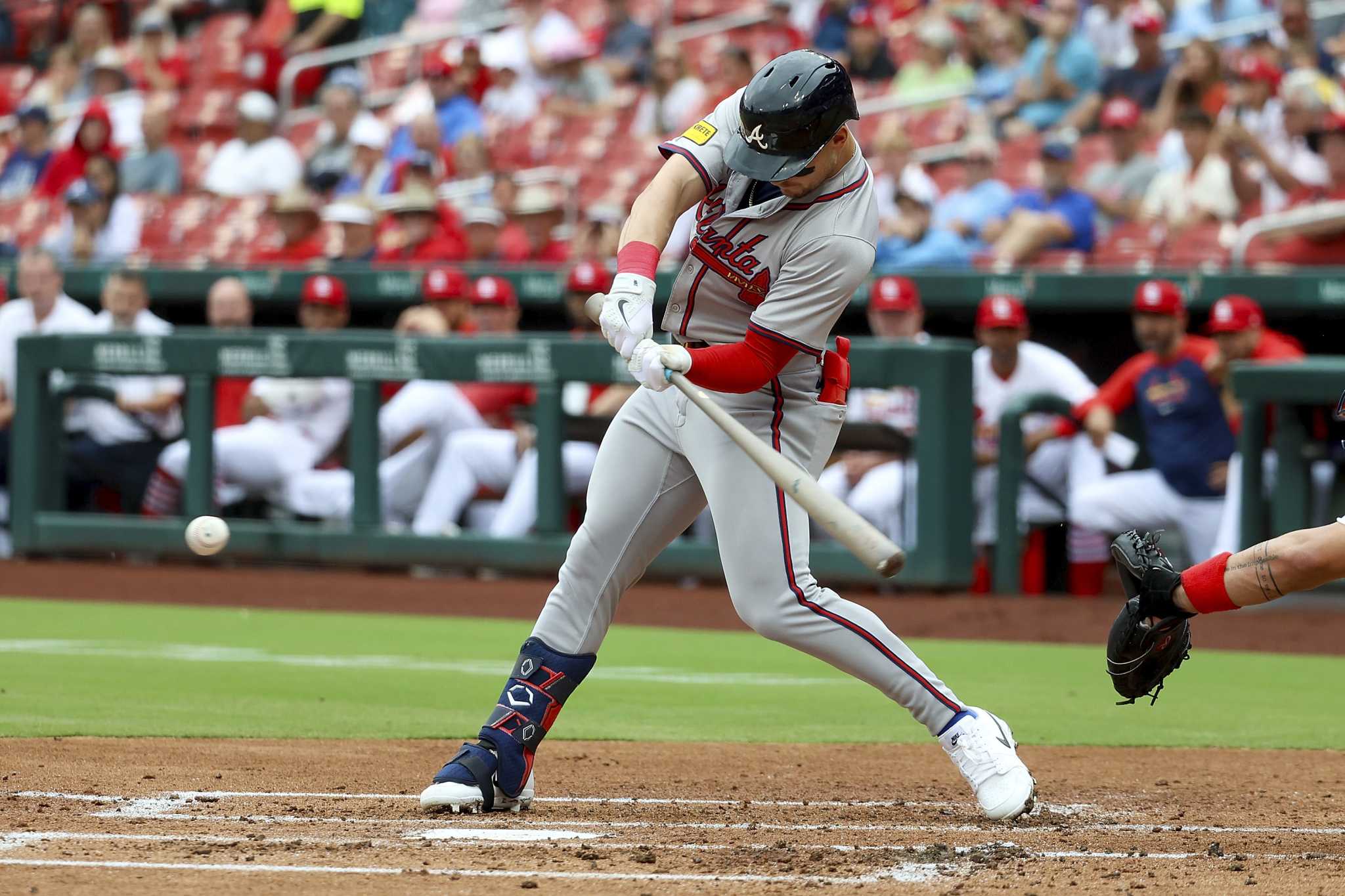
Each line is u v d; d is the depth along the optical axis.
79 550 39.31
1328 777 15.54
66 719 17.66
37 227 51.94
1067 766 16.14
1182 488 34.06
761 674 23.61
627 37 55.25
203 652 24.97
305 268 42.78
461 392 38.31
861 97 49.47
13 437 39.84
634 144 48.78
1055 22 44.56
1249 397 31.75
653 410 13.47
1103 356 38.59
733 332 13.34
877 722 18.98
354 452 37.03
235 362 37.47
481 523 38.09
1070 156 38.56
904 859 11.31
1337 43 44.75
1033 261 37.88
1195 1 46.12
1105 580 38.00
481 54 51.84
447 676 22.42
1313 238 35.09
